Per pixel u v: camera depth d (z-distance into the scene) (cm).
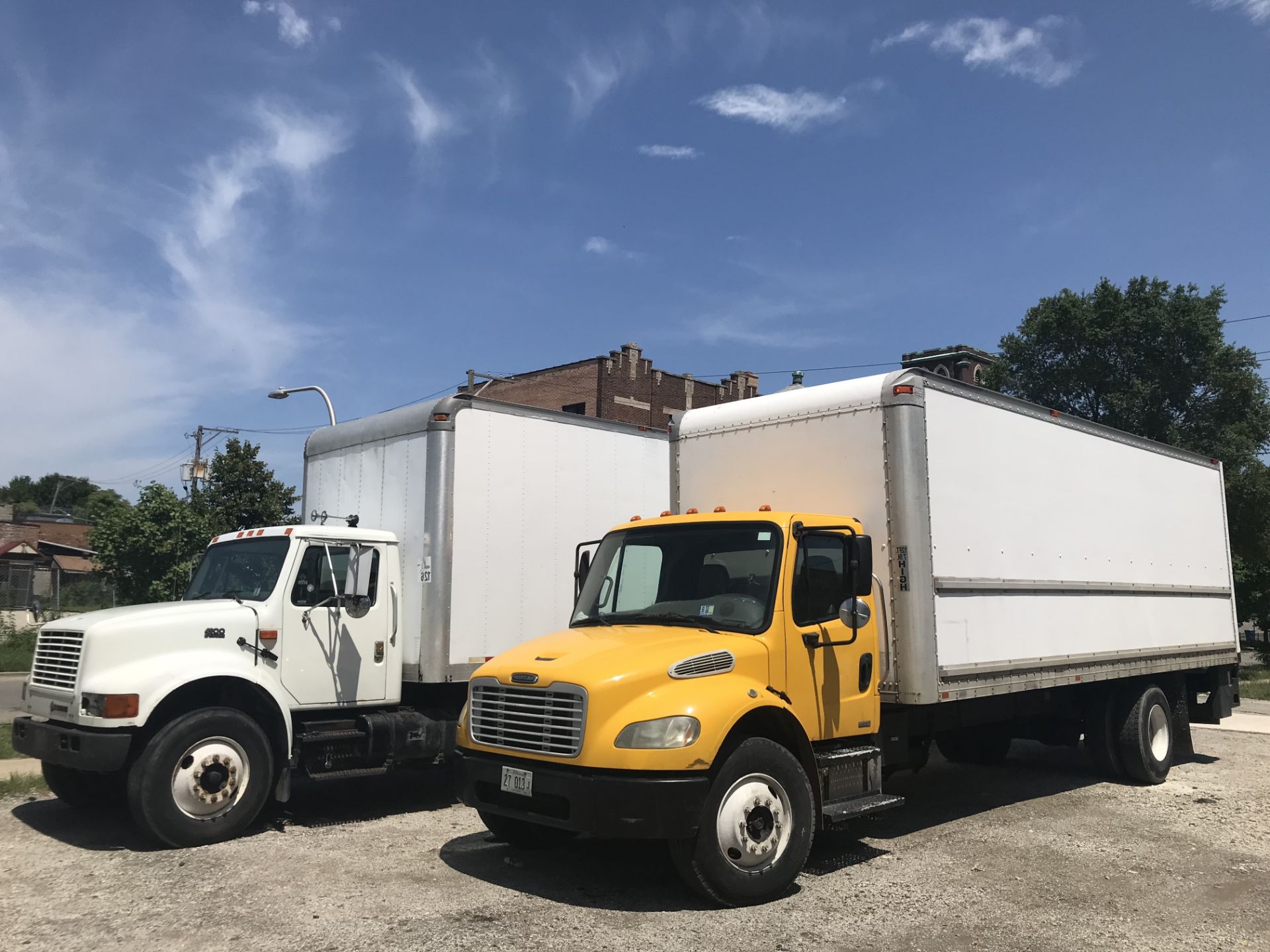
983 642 777
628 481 1073
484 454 927
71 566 5772
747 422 839
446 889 601
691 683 576
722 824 561
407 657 880
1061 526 908
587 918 546
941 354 3822
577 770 555
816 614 662
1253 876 660
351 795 939
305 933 515
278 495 3188
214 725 725
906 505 716
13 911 554
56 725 733
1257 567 2753
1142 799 949
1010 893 610
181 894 586
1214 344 2734
